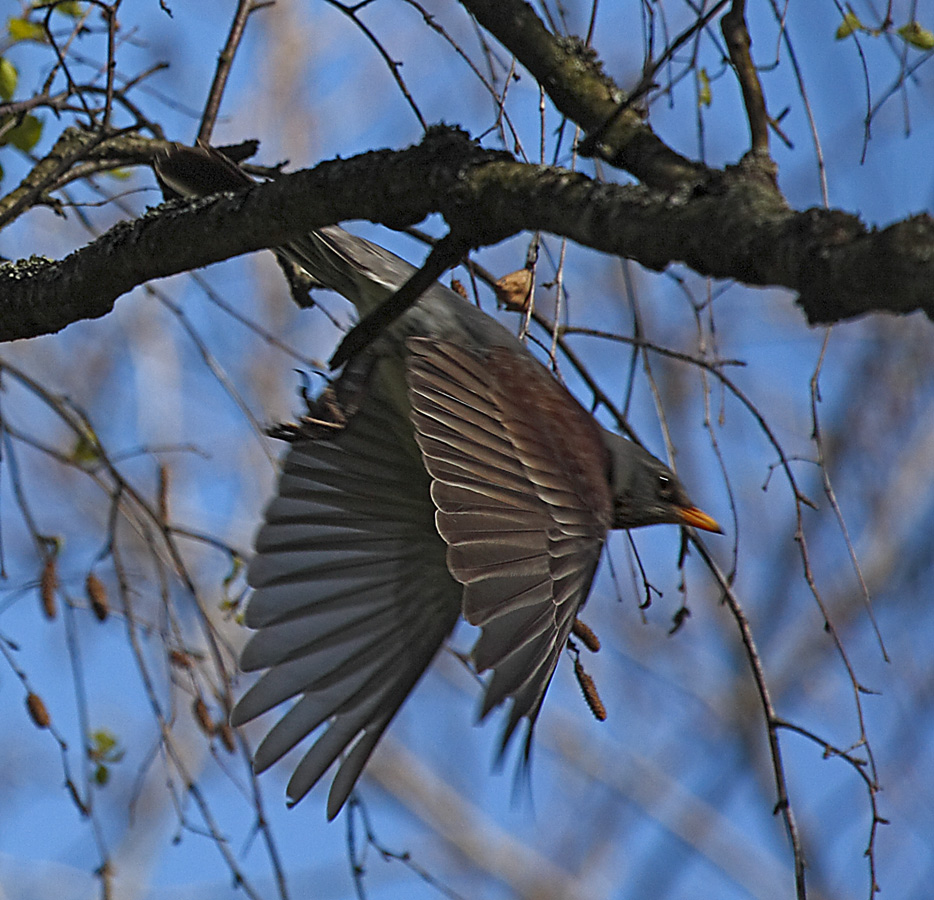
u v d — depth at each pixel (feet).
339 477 25.22
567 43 20.88
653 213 16.02
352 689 23.48
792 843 23.85
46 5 27.02
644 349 28.89
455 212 18.51
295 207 20.21
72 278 22.77
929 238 13.61
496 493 21.56
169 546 30.73
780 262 14.71
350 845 28.89
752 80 19.11
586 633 26.07
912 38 26.30
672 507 29.63
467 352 23.99
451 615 24.38
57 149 28.78
